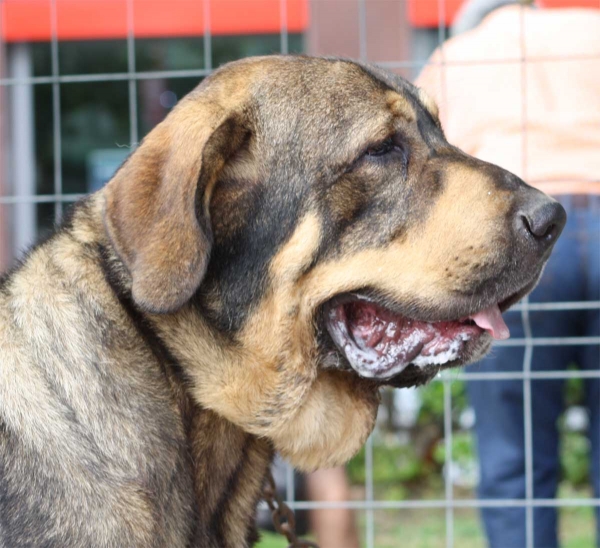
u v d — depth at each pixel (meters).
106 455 1.33
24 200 1.76
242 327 1.40
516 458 1.81
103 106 3.04
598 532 1.84
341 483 1.91
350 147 1.42
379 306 1.44
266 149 1.41
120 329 1.37
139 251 1.34
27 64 2.84
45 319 1.37
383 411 2.89
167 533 1.34
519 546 1.80
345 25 2.55
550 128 1.78
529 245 1.40
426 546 2.37
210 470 1.41
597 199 1.77
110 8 2.74
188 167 1.36
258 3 2.68
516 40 1.81
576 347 1.84
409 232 1.41
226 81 1.43
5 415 1.34
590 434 1.85
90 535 1.31
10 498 1.32
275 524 1.50
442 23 1.77
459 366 1.45
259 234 1.41
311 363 1.42
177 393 1.39
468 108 1.81
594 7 2.19
